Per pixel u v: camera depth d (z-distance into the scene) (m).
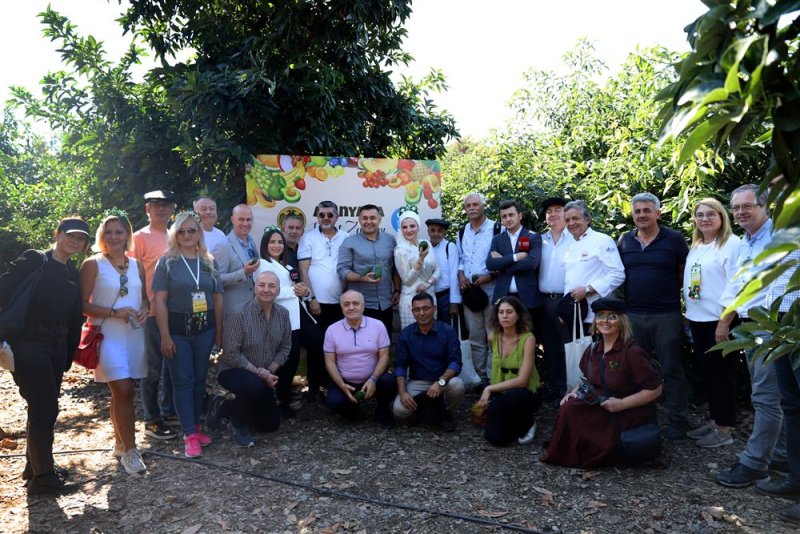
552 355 5.85
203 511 3.81
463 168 9.80
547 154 7.63
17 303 3.81
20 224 11.02
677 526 3.56
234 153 6.24
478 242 6.28
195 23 7.77
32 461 4.00
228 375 4.95
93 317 4.29
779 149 1.48
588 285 5.27
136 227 7.00
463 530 3.56
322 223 6.02
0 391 6.66
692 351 5.83
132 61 7.77
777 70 1.42
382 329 5.51
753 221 4.15
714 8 1.43
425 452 4.80
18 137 15.66
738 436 5.01
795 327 2.01
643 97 7.12
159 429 5.11
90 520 3.69
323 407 5.85
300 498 3.99
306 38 7.70
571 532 3.52
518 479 4.26
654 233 5.04
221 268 5.27
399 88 9.15
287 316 5.28
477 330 6.28
